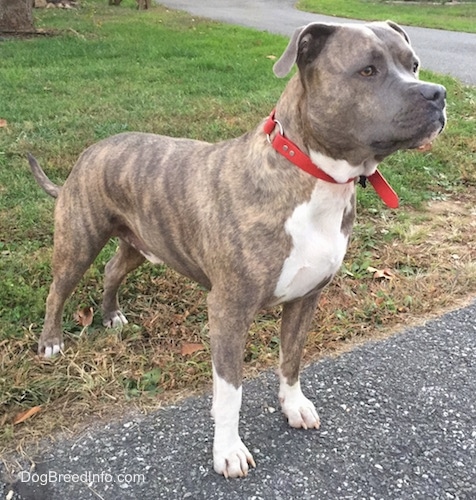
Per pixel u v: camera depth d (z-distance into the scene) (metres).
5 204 1.47
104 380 0.96
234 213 0.77
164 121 2.04
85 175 0.96
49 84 2.48
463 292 1.25
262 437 0.87
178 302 1.18
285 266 0.76
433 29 4.88
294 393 0.90
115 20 4.52
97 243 0.99
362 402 0.94
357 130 0.71
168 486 0.79
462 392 0.97
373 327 1.13
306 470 0.81
